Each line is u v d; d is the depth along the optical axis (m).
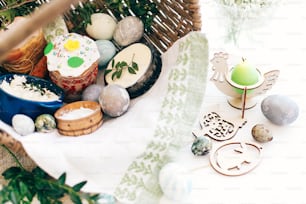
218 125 1.01
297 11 1.17
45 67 1.02
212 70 1.07
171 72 1.00
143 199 0.92
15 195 0.86
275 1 1.03
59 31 1.05
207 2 1.12
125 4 1.07
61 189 0.89
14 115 0.94
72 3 0.65
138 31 1.04
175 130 0.96
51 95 0.98
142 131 0.95
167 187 0.90
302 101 1.04
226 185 0.94
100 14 1.06
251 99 1.05
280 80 1.07
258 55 1.12
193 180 0.94
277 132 1.00
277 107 0.98
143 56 1.02
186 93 0.98
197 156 0.97
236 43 1.07
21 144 0.90
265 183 0.93
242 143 0.98
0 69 1.02
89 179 0.93
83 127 0.94
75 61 0.99
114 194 0.91
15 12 1.02
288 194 0.92
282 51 1.12
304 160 0.96
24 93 0.97
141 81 1.00
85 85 1.00
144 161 0.94
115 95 0.96
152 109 0.97
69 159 0.92
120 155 0.94
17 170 0.92
